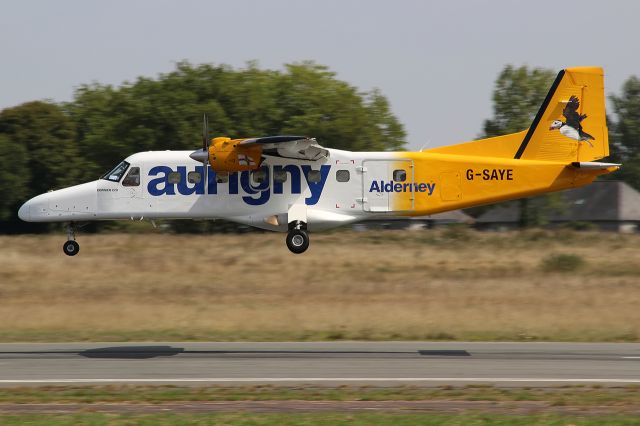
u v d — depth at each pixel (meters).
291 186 80.44
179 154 82.25
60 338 69.00
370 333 71.06
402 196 81.12
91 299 89.50
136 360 57.56
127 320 77.69
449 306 85.50
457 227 161.50
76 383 49.81
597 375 52.03
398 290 96.81
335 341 67.06
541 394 46.50
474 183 81.69
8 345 65.06
